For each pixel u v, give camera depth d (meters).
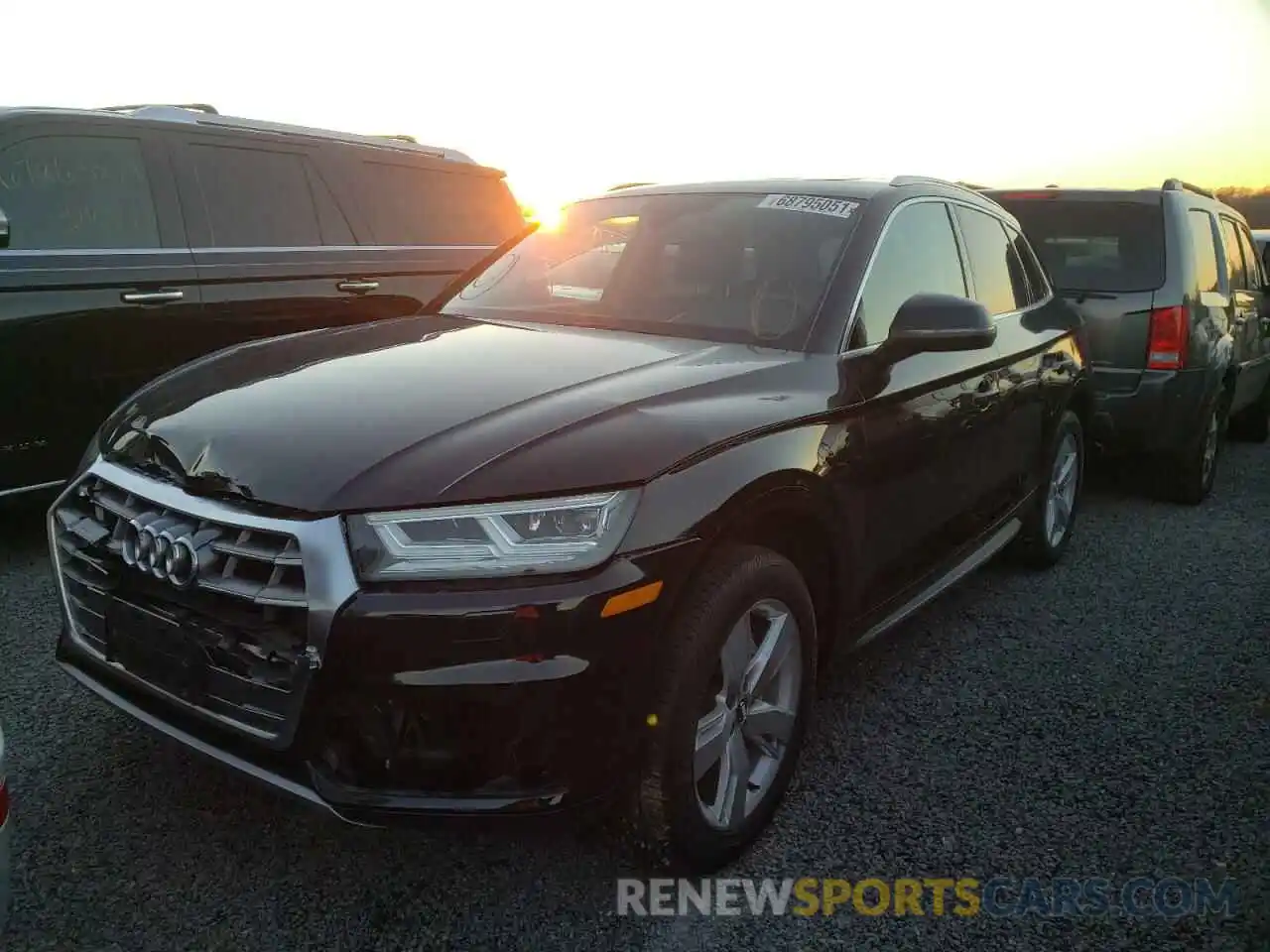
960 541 3.99
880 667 3.97
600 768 2.27
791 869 2.72
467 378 2.78
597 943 2.43
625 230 3.92
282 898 2.53
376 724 2.17
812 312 3.28
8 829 1.94
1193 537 5.86
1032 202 6.55
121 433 2.77
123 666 2.55
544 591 2.18
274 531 2.21
